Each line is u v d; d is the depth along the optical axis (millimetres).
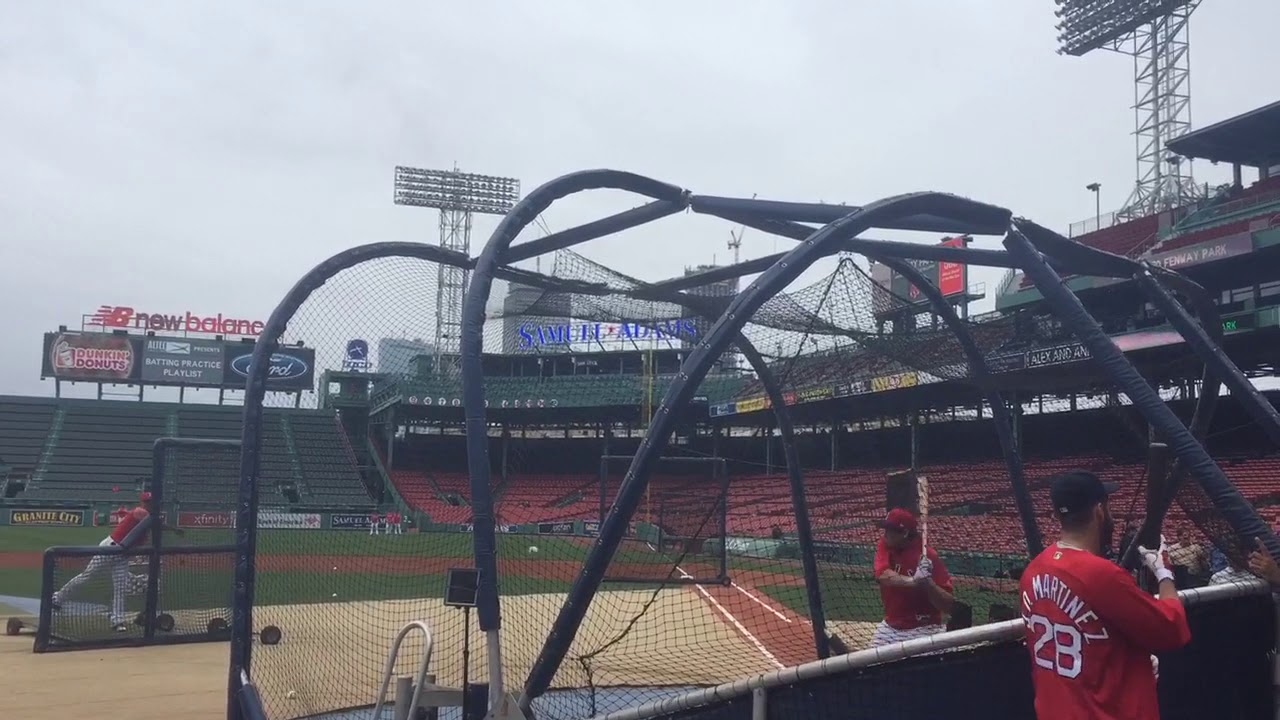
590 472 45875
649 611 10898
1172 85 34688
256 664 8102
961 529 22016
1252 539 4570
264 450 10078
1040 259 5750
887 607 6148
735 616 10852
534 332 10125
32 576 21734
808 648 9094
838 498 31188
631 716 4418
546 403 40875
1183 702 3721
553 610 8406
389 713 6910
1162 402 5141
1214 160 30922
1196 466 4902
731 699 4062
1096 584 3039
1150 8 34625
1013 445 7730
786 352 8383
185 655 9672
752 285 5168
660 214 6816
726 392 31141
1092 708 3008
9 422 47750
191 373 53438
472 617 9609
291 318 6586
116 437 48594
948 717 3631
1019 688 3664
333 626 9594
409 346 8195
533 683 5156
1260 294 26562
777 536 19750
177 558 11133
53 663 9219
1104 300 27469
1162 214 31141
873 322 7820
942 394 24359
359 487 25438
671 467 38656
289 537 12203
